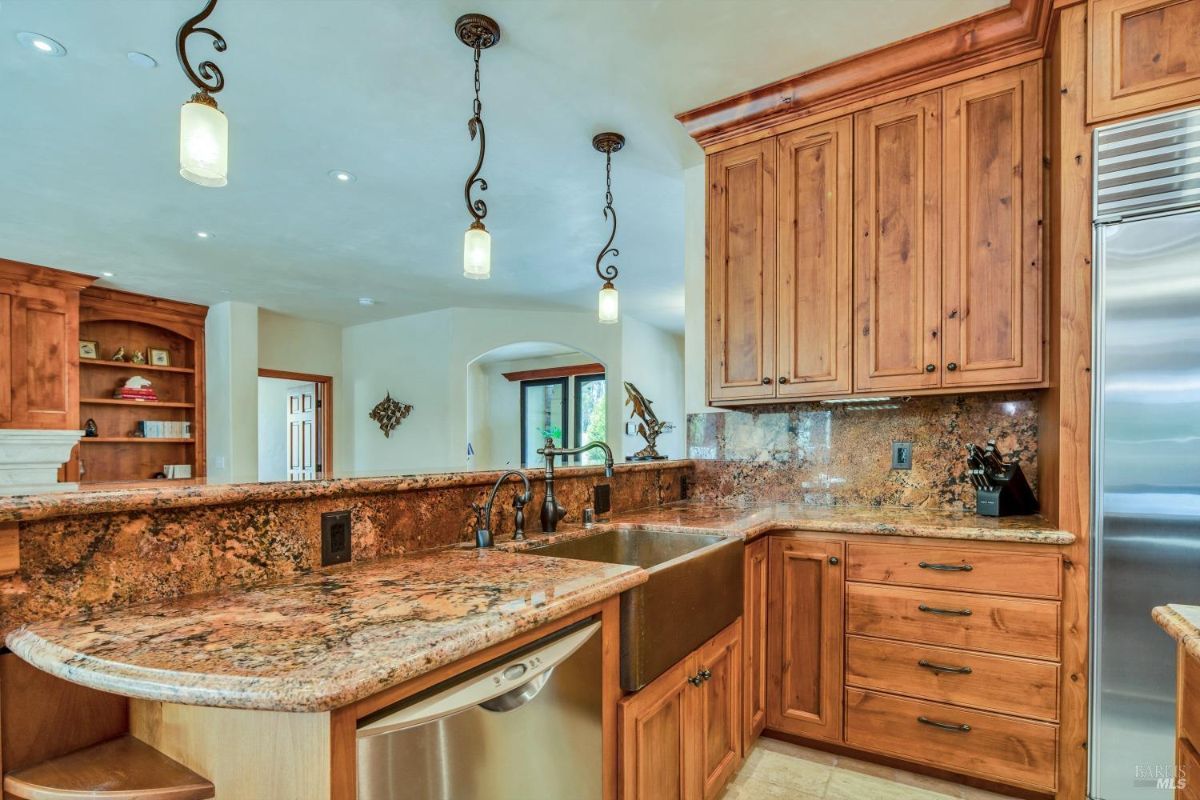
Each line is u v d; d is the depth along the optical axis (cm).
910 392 213
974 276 202
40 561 91
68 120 227
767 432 274
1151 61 164
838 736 205
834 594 207
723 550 176
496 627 90
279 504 123
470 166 275
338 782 71
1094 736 167
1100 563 167
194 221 336
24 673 91
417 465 590
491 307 572
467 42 187
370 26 178
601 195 311
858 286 222
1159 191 162
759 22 186
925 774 198
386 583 116
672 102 229
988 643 183
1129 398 164
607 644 123
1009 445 227
